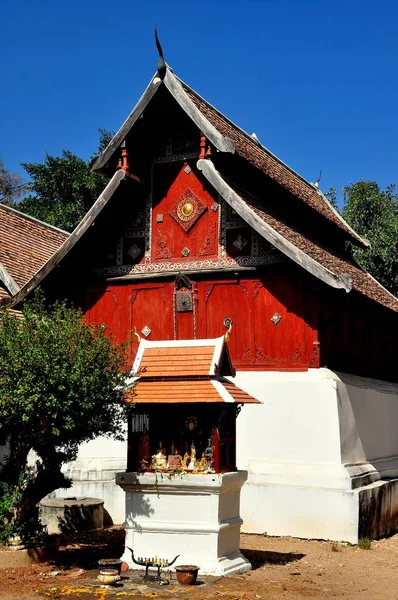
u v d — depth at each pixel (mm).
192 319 15734
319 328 14602
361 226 32219
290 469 13914
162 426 10539
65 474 15289
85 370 9938
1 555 10203
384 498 14438
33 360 9594
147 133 16203
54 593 8805
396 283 29969
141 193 16609
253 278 15312
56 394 9727
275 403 14391
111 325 16531
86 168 39875
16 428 10375
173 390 10219
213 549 9781
